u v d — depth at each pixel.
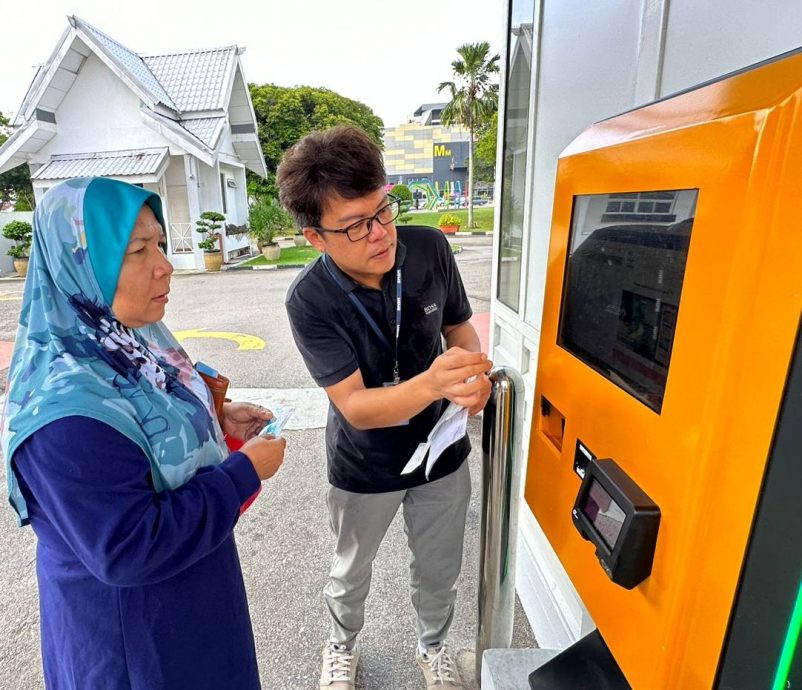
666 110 0.68
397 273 1.34
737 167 0.51
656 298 0.66
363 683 1.81
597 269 0.81
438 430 1.04
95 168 11.94
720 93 0.58
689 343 0.59
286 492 3.01
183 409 1.07
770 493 0.52
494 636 1.26
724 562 0.57
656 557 0.66
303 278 1.32
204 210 13.62
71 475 0.83
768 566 0.54
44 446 0.83
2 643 2.04
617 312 0.75
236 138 15.43
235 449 1.42
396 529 2.65
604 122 0.86
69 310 0.96
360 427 1.25
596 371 0.81
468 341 1.58
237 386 4.68
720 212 0.54
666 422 0.63
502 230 2.56
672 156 0.62
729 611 0.57
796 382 0.48
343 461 1.49
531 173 2.03
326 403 4.21
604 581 0.79
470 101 23.72
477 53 22.95
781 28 0.89
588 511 0.77
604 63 1.48
